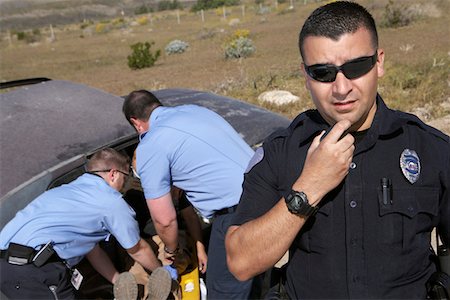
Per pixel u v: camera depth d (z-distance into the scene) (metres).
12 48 39.25
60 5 139.12
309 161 1.30
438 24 19.42
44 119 2.97
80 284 2.83
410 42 15.84
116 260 3.21
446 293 1.42
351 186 1.38
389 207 1.35
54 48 35.22
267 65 14.55
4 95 3.22
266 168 1.51
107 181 2.78
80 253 2.68
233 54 17.89
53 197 2.61
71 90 3.37
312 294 1.47
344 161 1.27
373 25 1.32
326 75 1.31
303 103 8.62
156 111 2.88
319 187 1.28
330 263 1.42
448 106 7.51
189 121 2.76
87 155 2.83
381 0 28.12
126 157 2.85
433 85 8.47
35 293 2.55
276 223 1.32
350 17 1.28
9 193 2.50
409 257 1.38
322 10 1.32
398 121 1.39
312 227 1.43
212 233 2.85
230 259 1.46
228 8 62.28
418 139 1.40
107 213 2.66
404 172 1.36
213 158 2.74
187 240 3.28
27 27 116.31
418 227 1.37
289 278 1.57
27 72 22.16
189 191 2.84
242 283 2.79
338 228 1.40
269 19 35.44
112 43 34.41
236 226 1.50
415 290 1.42
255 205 1.51
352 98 1.31
